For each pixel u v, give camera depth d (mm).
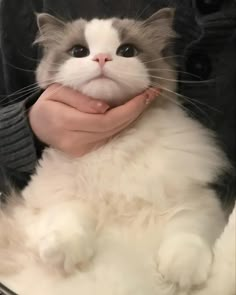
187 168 800
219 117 916
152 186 773
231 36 862
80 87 818
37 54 1090
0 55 1101
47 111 839
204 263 676
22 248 776
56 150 862
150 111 853
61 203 798
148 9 1022
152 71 850
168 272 681
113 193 786
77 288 688
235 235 694
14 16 1070
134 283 686
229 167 889
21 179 986
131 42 865
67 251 693
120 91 806
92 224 768
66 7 1069
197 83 906
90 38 852
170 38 944
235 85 899
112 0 1043
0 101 1102
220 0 875
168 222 763
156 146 812
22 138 893
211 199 805
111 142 816
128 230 768
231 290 669
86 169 804
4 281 736
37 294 702
